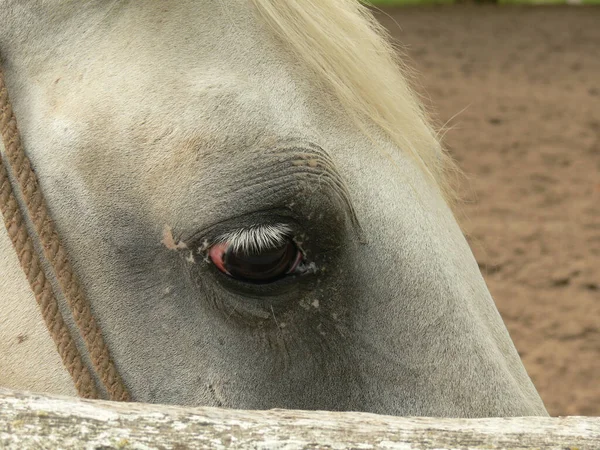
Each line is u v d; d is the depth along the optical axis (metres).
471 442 0.61
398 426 0.61
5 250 0.75
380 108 0.76
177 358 0.74
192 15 0.74
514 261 2.48
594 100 3.82
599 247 2.57
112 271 0.74
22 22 0.75
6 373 0.75
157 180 0.73
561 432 0.61
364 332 0.74
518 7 5.92
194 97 0.73
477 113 3.61
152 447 0.60
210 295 0.73
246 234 0.72
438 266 0.75
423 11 5.79
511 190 2.93
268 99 0.73
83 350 0.74
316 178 0.72
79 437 0.60
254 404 0.74
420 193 0.76
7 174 0.74
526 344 2.12
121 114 0.73
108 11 0.75
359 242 0.73
